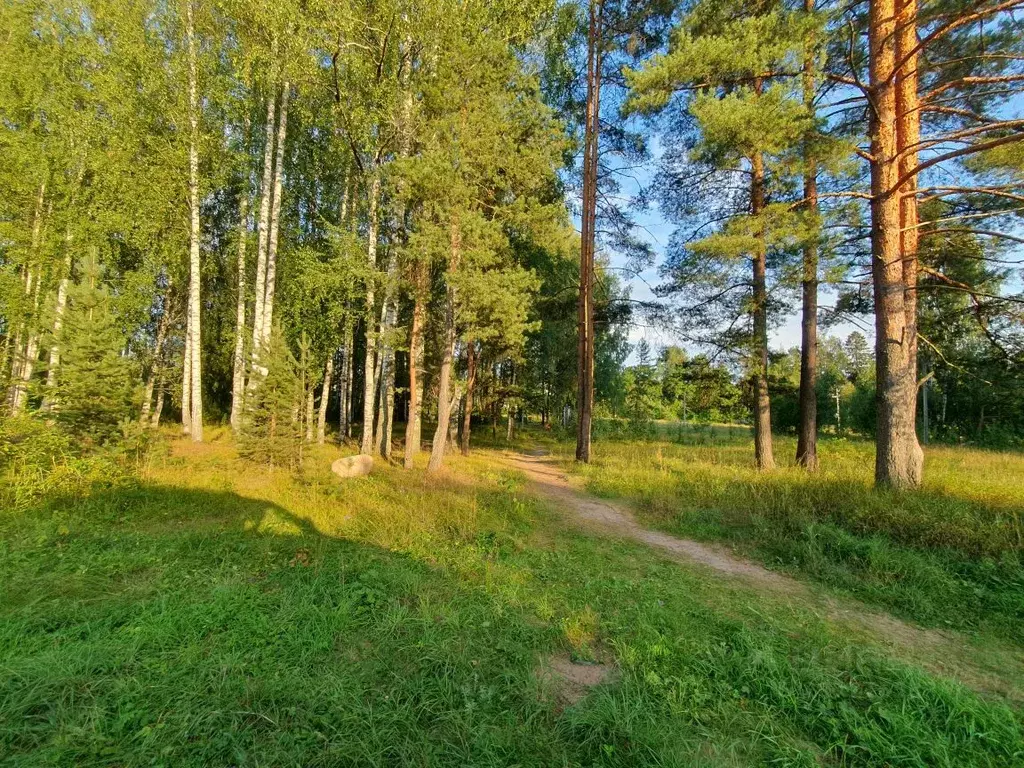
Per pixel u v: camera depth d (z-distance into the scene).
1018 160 7.63
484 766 2.31
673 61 9.98
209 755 2.26
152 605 3.70
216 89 13.57
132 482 7.98
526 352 23.39
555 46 14.73
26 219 12.88
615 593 4.79
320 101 15.14
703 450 19.70
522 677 3.09
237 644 3.24
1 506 6.43
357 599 4.05
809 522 6.94
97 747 2.23
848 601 4.95
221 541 5.54
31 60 12.02
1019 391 20.14
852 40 9.04
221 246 19.53
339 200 18.02
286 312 15.73
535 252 16.61
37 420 8.36
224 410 25.70
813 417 13.54
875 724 2.79
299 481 9.33
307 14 11.06
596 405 30.72
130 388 9.05
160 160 13.04
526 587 4.80
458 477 11.81
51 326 9.54
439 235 10.82
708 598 4.84
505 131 11.15
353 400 30.34
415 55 12.45
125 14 12.52
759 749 2.61
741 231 10.53
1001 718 2.88
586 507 9.37
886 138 8.88
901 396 8.74
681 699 2.98
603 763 2.38
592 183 15.74
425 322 15.93
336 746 2.34
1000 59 9.32
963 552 5.76
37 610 3.54
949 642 4.09
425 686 2.94
